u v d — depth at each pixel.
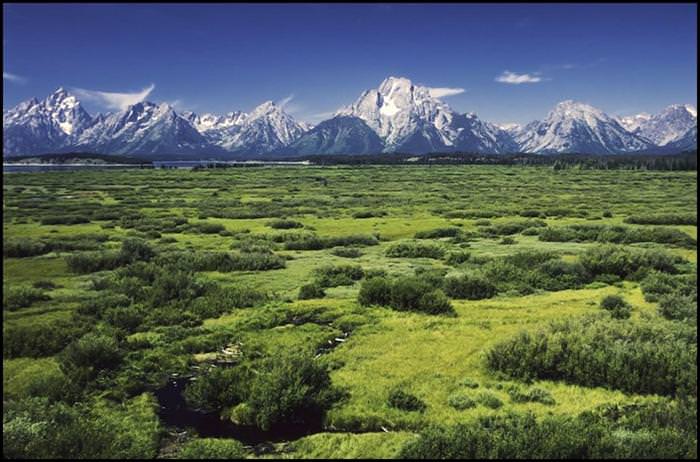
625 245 51.91
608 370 19.84
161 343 24.84
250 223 72.81
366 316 28.77
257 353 23.52
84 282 35.91
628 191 122.75
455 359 22.56
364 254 49.16
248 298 32.12
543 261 40.19
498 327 26.59
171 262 41.62
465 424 16.50
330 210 88.44
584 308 30.05
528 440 14.84
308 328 27.11
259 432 17.38
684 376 19.08
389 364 22.12
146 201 100.56
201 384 19.17
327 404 18.55
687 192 117.38
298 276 39.34
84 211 81.00
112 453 15.27
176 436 17.06
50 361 22.38
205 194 119.12
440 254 47.22
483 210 84.56
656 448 14.67
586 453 14.56
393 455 15.43
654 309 28.88
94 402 19.02
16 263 42.16
